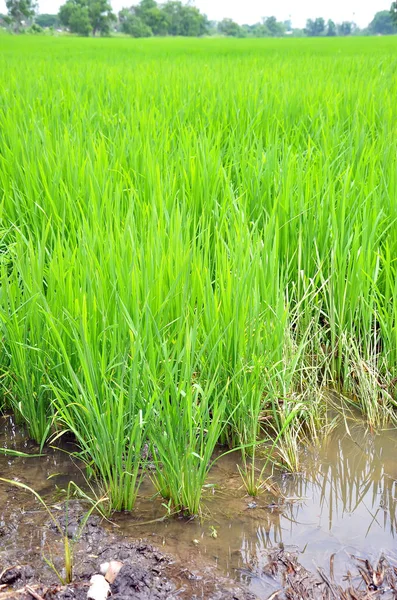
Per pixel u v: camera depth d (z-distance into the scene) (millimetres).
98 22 114375
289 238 4117
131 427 2604
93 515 2520
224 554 2328
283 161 4574
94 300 2789
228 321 2969
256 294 3031
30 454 2947
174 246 3223
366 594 2131
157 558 2291
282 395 3178
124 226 3547
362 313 3611
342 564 2285
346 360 3492
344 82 9328
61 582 2174
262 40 53875
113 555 2301
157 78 9828
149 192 4461
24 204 4383
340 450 3029
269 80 9562
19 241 3330
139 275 2994
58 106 7051
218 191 4516
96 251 3381
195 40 56344
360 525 2512
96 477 2740
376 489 2760
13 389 3139
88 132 5969
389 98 7219
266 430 3170
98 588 2117
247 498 2656
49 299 3027
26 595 2111
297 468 2861
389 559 2311
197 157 4695
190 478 2496
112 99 7820
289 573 2230
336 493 2719
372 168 4555
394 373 3482
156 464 2580
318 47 31234
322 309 3988
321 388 3533
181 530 2453
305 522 2520
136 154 4980
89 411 2582
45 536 2398
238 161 5027
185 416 2502
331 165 4656
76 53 24656
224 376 2938
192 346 2713
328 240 4070
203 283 3143
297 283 3920
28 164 4762
